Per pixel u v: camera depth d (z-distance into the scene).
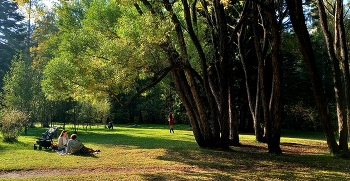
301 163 11.78
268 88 27.97
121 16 13.84
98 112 32.16
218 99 16.56
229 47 15.82
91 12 14.23
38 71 29.48
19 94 27.42
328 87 37.38
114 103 49.84
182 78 15.24
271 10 13.19
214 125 15.27
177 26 13.67
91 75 11.81
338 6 14.43
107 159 12.14
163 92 49.00
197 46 14.69
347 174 9.69
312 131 37.62
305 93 36.22
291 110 39.91
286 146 18.44
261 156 13.34
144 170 10.07
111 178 8.71
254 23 15.05
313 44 37.19
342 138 13.73
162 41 12.13
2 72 46.91
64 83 12.30
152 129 33.78
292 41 23.19
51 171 9.84
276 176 9.29
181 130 32.19
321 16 14.55
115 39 12.55
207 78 15.11
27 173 9.54
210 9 17.67
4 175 9.23
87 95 12.48
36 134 24.64
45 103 28.09
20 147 15.65
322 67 37.75
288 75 35.03
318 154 14.59
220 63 14.74
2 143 16.59
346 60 14.18
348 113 14.05
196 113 15.35
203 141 15.43
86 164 10.98
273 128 14.41
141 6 14.65
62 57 13.99
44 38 40.31
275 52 13.60
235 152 14.32
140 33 11.73
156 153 13.71
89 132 27.91
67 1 18.09
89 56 12.14
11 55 50.50
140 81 47.66
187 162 11.57
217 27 15.74
